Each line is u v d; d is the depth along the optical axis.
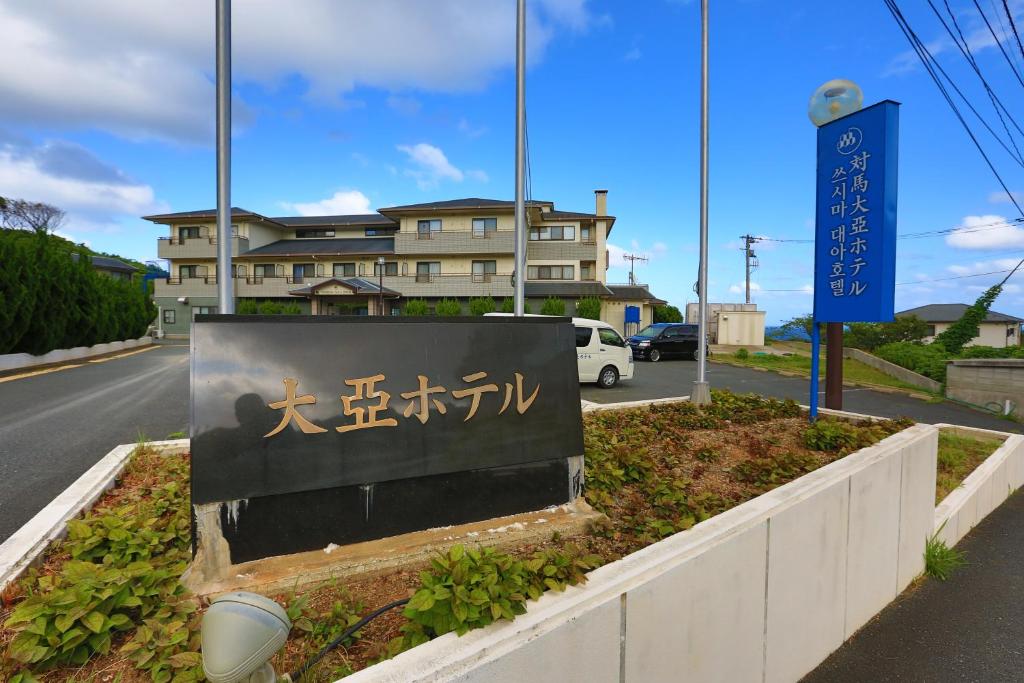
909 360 16.28
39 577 2.03
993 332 39.12
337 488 2.31
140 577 1.85
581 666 1.52
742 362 20.50
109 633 1.66
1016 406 10.63
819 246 5.15
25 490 3.97
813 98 5.22
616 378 12.25
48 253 16.08
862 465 2.98
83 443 5.60
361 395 2.38
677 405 6.20
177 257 31.80
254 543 2.16
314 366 2.30
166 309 32.41
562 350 2.97
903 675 2.64
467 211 30.06
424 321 2.58
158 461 3.89
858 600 3.02
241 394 2.16
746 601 2.13
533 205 27.78
